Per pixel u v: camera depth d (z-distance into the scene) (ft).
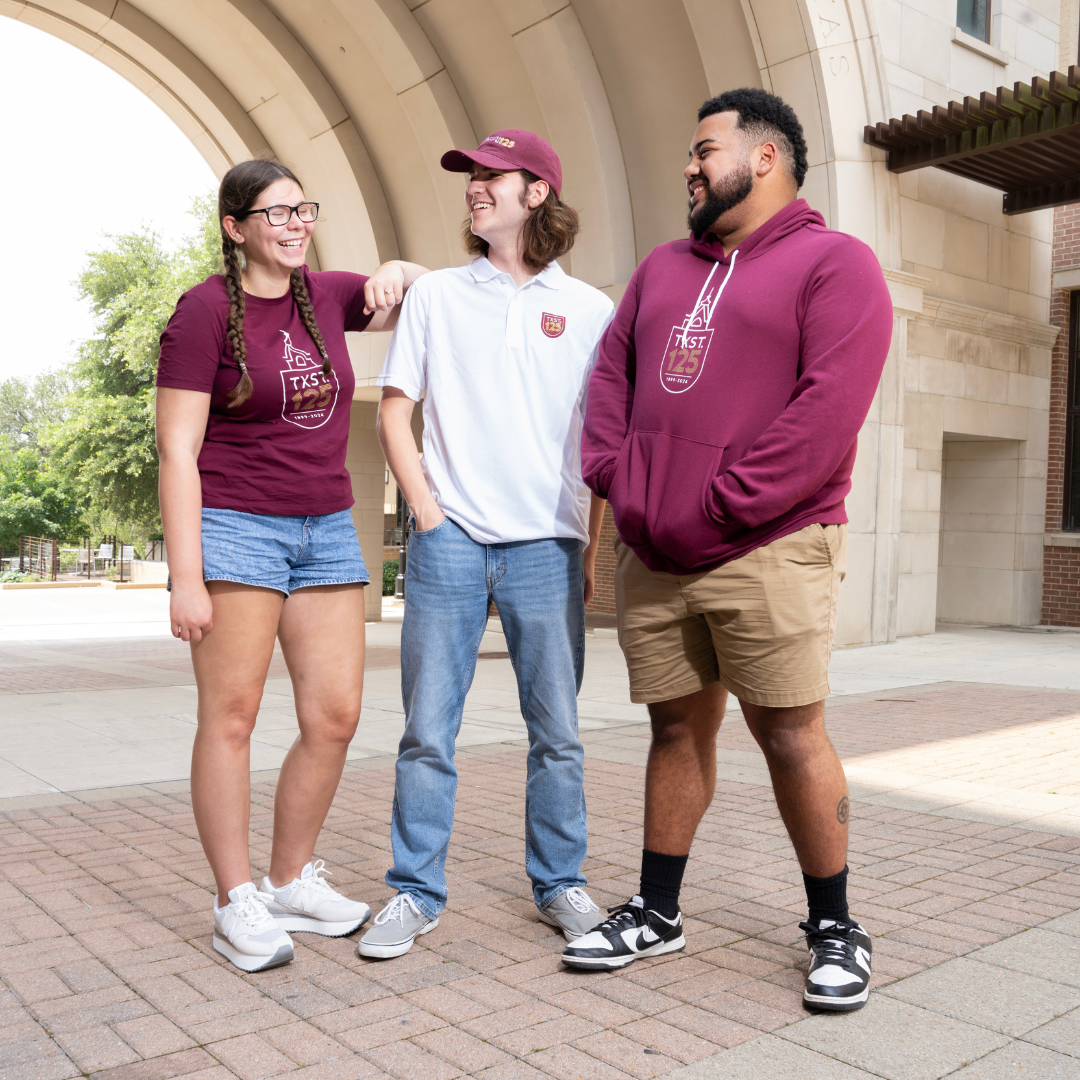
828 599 7.30
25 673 29.81
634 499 7.41
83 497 122.42
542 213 8.45
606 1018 6.78
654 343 7.64
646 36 36.96
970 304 38.42
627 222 40.27
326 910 8.38
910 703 22.59
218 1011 6.89
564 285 8.61
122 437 90.43
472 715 21.53
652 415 7.48
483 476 8.35
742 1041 6.43
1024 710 21.50
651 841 7.93
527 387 8.36
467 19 41.01
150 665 32.40
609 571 52.29
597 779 14.80
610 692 25.03
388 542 78.28
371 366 49.57
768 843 11.19
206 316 7.61
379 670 31.35
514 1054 6.26
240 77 48.78
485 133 43.80
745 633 7.20
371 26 41.98
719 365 7.26
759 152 7.45
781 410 7.18
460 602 8.34
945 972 7.55
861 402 6.84
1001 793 13.75
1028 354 41.60
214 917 8.36
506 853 10.84
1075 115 30.40
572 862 8.43
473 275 8.50
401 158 46.47
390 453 8.44
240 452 7.86
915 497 37.19
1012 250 40.68
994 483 42.63
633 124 39.01
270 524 7.94
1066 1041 6.42
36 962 7.79
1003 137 31.78
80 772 15.46
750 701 7.30
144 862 10.53
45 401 206.69
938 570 42.91
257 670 7.98
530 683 8.45
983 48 38.52
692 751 7.91
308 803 8.42
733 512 6.89
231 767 7.90
